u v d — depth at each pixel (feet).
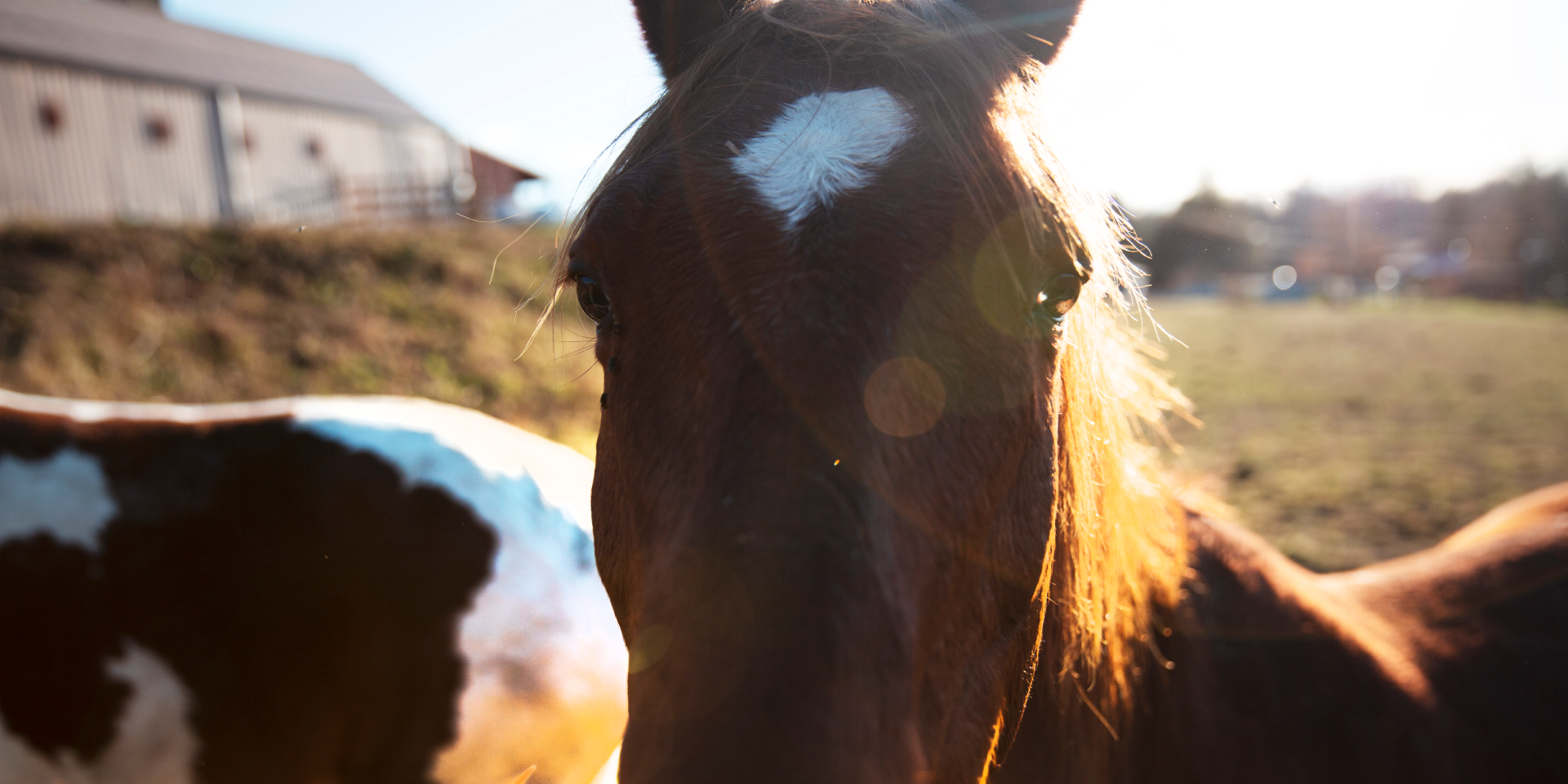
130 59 67.92
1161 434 5.53
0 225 38.50
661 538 3.07
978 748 3.67
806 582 2.66
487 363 30.27
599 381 28.40
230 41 83.46
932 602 3.11
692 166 3.55
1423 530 17.16
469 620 7.06
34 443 7.30
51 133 62.39
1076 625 4.50
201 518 7.25
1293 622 5.53
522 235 5.46
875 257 3.18
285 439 7.52
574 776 7.13
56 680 6.96
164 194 68.28
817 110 3.63
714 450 2.95
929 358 3.14
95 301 32.40
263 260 39.47
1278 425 26.94
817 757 2.50
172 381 27.14
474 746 6.96
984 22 4.38
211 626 7.09
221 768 7.18
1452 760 5.55
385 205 70.54
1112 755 4.91
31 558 7.00
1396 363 40.24
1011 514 3.68
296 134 77.30
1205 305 79.15
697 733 2.57
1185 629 5.24
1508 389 33.17
